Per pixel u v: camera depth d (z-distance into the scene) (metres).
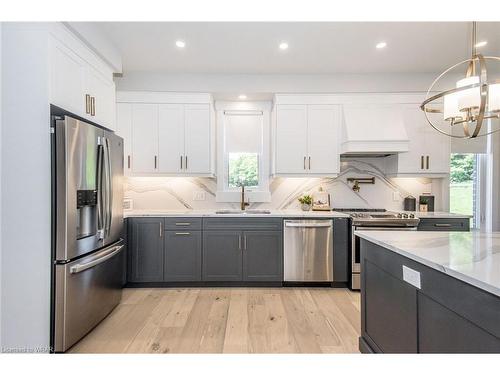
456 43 2.80
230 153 3.95
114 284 2.58
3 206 1.81
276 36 2.67
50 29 1.86
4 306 1.81
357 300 2.89
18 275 1.82
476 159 3.81
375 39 2.72
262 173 3.91
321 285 3.29
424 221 3.24
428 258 1.25
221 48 2.90
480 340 1.01
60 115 2.03
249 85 3.57
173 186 3.88
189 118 3.55
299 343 2.08
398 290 1.52
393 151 3.37
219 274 3.24
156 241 3.23
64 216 1.87
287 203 3.91
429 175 3.54
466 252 1.37
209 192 3.90
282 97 3.56
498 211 3.69
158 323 2.38
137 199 3.86
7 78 1.82
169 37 2.68
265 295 3.02
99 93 2.53
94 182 2.19
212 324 2.37
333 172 3.56
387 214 3.34
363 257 1.96
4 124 1.82
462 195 3.83
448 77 3.53
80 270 1.97
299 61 3.21
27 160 1.83
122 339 2.12
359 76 3.56
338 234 3.24
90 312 2.17
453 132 3.62
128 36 2.64
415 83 3.54
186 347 2.02
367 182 3.86
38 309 1.83
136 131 3.53
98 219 2.23
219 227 3.25
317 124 3.56
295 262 3.23
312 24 2.47
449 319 1.15
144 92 3.53
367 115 3.50
